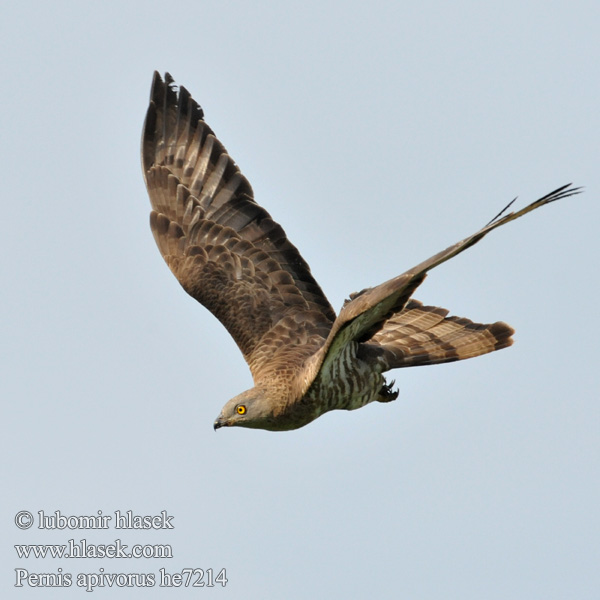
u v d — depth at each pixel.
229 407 14.24
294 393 14.11
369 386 14.62
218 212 16.06
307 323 15.23
